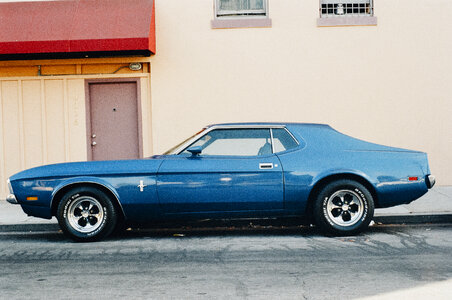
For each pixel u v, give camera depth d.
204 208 6.84
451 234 7.09
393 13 11.11
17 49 10.23
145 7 10.74
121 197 6.80
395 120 11.16
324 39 11.12
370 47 11.11
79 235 6.94
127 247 6.63
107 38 10.21
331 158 6.87
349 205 6.95
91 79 11.29
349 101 11.16
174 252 6.28
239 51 11.16
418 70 11.12
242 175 6.79
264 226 8.09
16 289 4.77
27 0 10.98
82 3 10.82
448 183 11.14
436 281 4.77
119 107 11.38
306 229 7.74
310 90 11.15
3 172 11.36
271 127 7.06
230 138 7.01
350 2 11.27
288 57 11.12
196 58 11.16
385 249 6.18
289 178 6.79
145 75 11.26
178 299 4.39
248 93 11.16
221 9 11.31
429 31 11.09
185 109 11.20
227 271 5.29
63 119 11.31
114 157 11.41
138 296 4.49
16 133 11.35
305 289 4.60
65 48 10.22
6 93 11.34
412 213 8.18
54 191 6.88
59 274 5.30
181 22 11.16
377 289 4.55
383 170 6.86
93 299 4.43
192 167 6.81
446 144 11.12
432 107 11.12
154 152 11.20
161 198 6.79
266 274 5.14
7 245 6.96
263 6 11.30
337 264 5.49
